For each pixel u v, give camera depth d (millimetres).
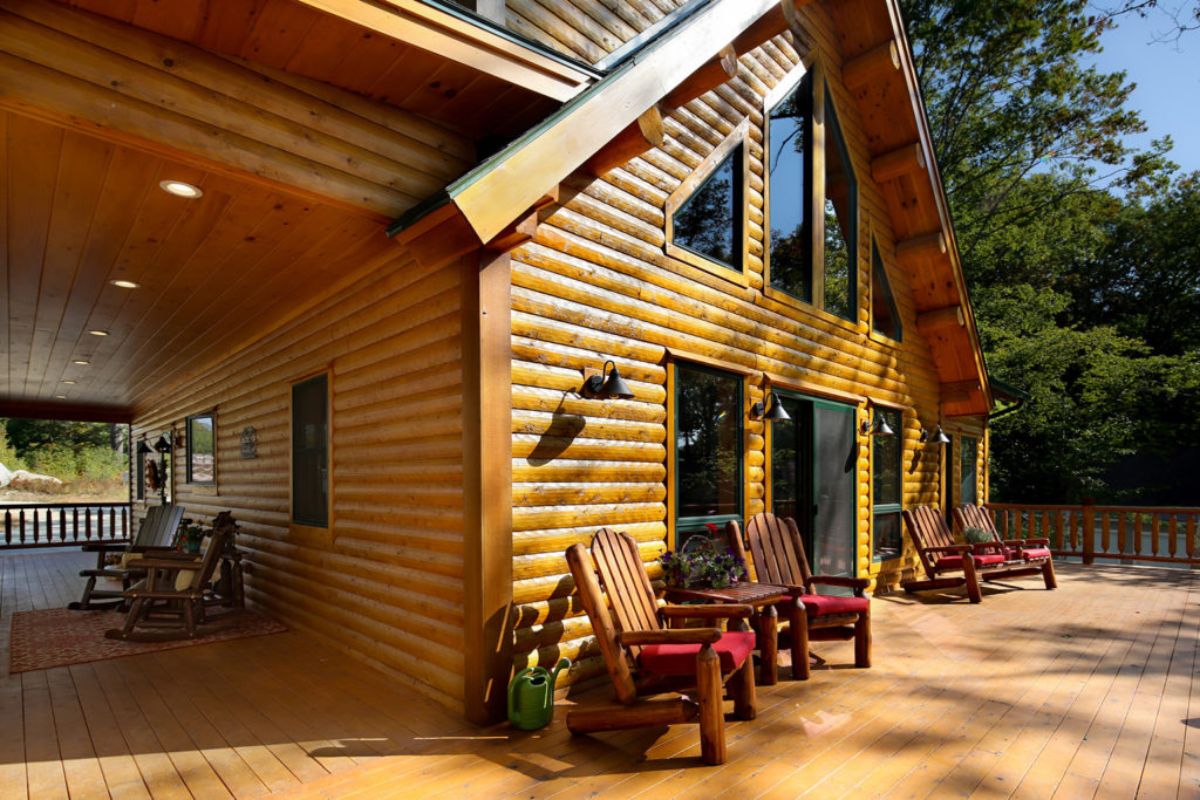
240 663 4469
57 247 3939
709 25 3971
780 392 5855
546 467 3732
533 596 3605
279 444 6070
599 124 3334
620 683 3115
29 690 3887
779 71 6074
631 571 3613
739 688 3459
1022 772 2836
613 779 2742
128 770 2826
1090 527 9453
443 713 3500
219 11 2424
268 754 2986
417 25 2744
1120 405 15938
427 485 3875
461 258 3535
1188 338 18500
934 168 7547
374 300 4480
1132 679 4133
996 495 16750
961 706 3654
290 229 3654
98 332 6305
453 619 3596
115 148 2684
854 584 4539
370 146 3133
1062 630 5461
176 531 6734
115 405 12141
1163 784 2730
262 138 2766
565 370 3889
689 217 5059
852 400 6809
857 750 3057
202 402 8500
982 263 17859
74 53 2322
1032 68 17766
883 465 7586
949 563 6871
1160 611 6223
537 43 3148
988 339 15984
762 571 4562
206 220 3508
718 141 5281
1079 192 18125
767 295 5762
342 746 3072
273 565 6141
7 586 8117
